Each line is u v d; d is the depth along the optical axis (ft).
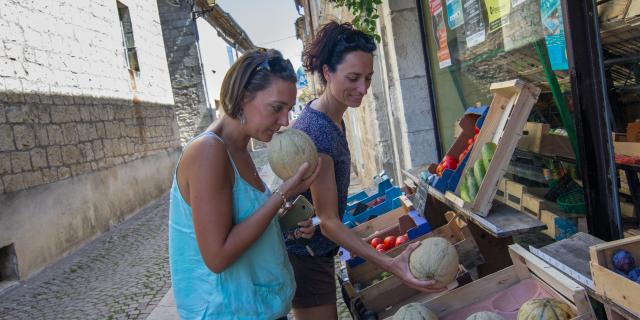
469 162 9.92
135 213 38.93
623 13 8.11
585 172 8.95
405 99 18.51
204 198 6.04
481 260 10.41
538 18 10.66
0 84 24.97
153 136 46.16
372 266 11.24
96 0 37.09
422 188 11.96
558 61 10.15
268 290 6.81
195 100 67.51
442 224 12.73
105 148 35.42
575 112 8.89
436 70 17.87
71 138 30.94
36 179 26.63
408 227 12.44
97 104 35.24
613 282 6.11
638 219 9.05
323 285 9.09
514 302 7.89
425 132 18.69
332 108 8.65
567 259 7.43
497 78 13.29
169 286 20.59
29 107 27.09
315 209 8.29
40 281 23.91
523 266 8.15
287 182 6.56
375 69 25.63
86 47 34.68
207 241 6.09
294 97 6.41
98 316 18.53
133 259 25.67
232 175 6.42
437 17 16.66
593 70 8.61
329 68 8.34
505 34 12.28
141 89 44.62
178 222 6.53
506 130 8.72
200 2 68.39
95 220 32.09
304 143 7.20
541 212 11.05
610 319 6.41
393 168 25.55
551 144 11.00
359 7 18.93
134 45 44.39
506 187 12.43
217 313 6.49
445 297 8.16
